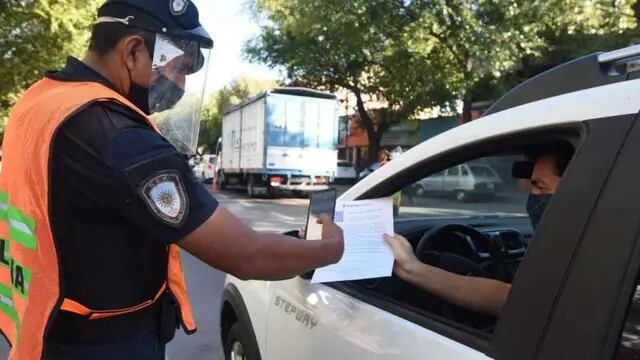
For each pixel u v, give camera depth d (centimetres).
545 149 175
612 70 147
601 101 136
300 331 219
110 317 141
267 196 2019
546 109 150
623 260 117
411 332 165
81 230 133
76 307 137
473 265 236
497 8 1363
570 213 129
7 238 147
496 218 275
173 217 131
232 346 298
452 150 178
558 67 161
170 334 156
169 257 154
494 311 186
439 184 252
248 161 2077
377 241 189
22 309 137
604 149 128
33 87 152
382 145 3369
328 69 2350
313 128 1925
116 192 128
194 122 172
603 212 123
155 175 129
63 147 130
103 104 132
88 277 135
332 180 1973
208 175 3083
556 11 1324
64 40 1412
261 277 147
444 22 1438
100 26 145
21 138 139
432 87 1809
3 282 151
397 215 274
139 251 141
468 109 1802
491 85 1789
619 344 114
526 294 133
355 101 3064
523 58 1714
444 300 199
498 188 233
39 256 133
